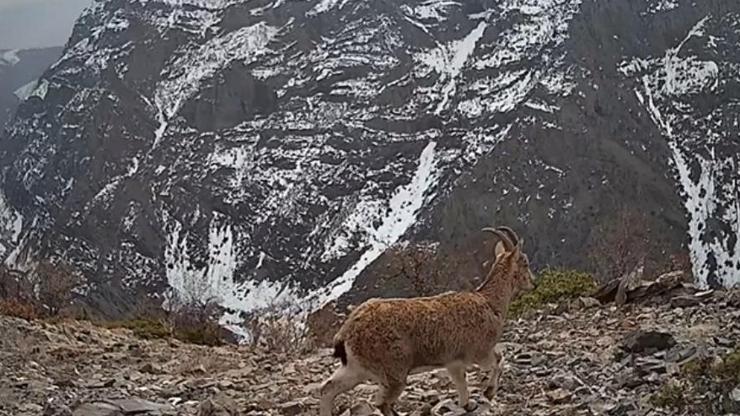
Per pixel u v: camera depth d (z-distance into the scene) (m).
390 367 8.43
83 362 13.09
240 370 12.70
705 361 9.20
